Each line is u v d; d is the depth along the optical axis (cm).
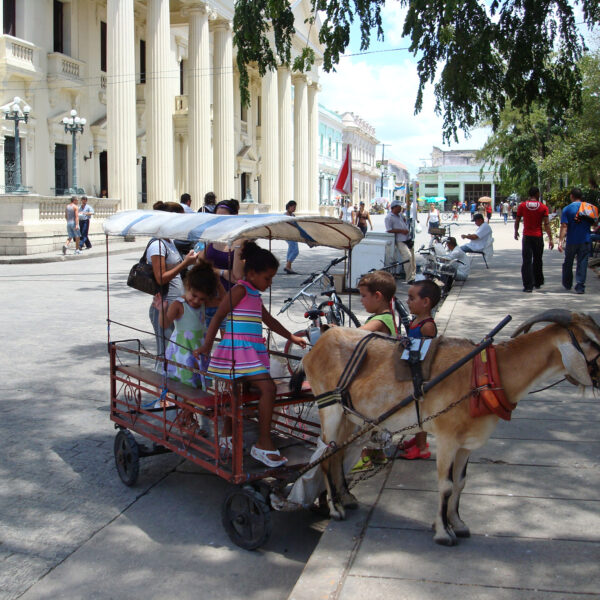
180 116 3541
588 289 1309
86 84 2922
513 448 548
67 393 767
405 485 490
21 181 2591
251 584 405
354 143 8150
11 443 623
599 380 371
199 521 486
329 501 437
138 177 3306
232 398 429
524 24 1208
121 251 2358
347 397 427
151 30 2734
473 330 946
